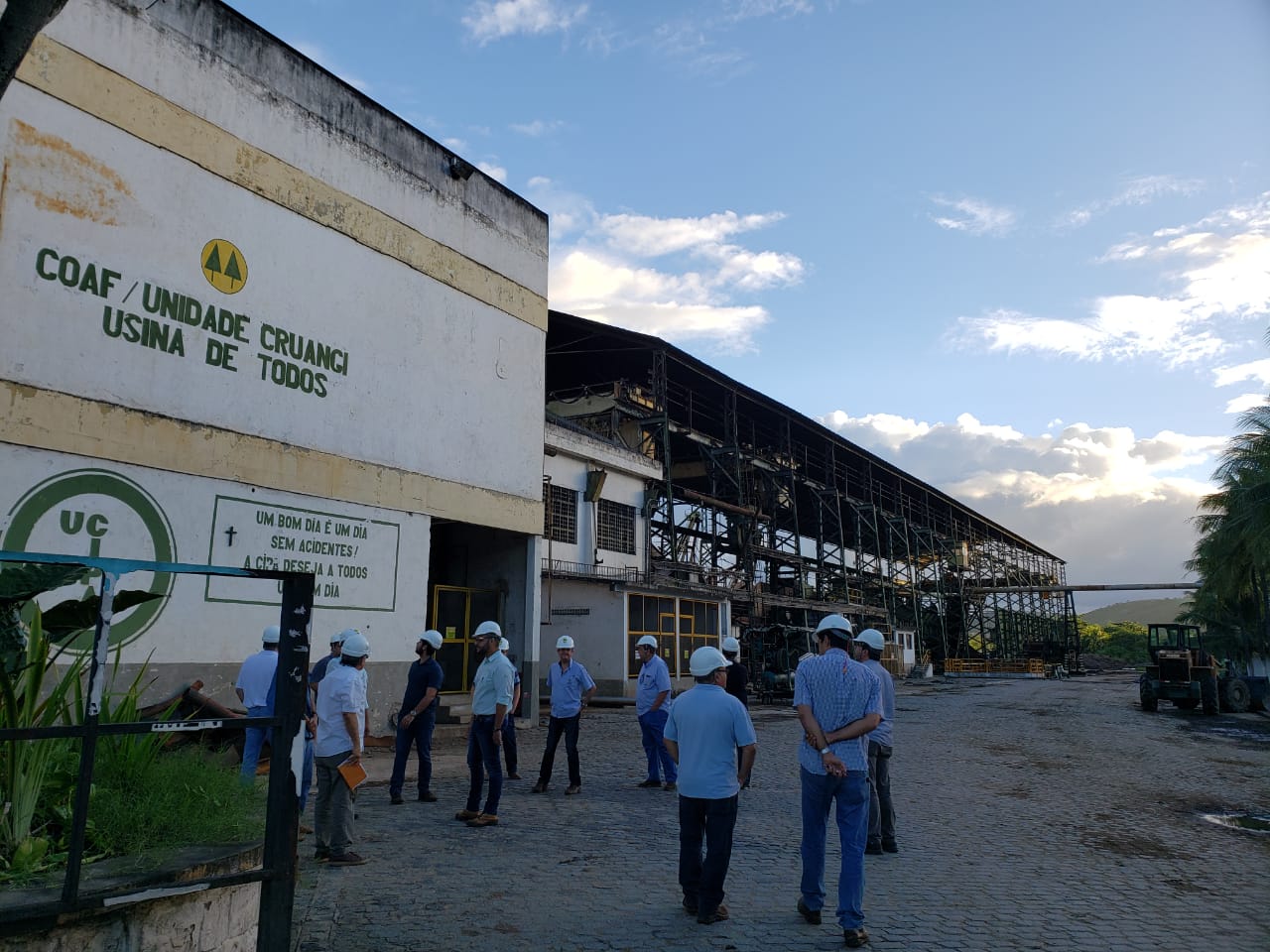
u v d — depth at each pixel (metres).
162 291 12.53
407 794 10.86
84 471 11.38
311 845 8.25
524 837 8.56
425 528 16.84
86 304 11.58
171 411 12.49
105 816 4.37
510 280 19.78
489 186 19.44
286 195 14.62
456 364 18.03
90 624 4.75
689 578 34.28
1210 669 28.84
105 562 3.55
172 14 13.08
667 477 31.64
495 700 9.16
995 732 21.17
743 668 12.33
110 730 3.53
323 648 14.49
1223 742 20.50
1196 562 41.22
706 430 42.09
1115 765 15.78
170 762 5.16
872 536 58.31
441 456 17.39
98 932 3.59
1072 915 6.54
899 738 19.22
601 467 28.70
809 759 6.11
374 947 5.49
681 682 29.19
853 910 5.65
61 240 11.36
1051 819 10.42
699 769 6.15
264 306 14.05
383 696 15.63
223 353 13.34
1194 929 6.32
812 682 6.14
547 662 26.23
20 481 10.71
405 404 16.64
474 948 5.49
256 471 13.62
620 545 29.62
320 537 14.66
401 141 17.16
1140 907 6.84
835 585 49.62
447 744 16.00
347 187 15.85
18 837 4.10
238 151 13.88
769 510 42.97
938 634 68.31
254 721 3.92
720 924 6.02
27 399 10.82
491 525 18.53
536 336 20.50
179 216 12.88
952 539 70.88
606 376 37.28
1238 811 11.60
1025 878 7.62
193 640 12.48
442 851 7.96
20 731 3.26
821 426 44.12
